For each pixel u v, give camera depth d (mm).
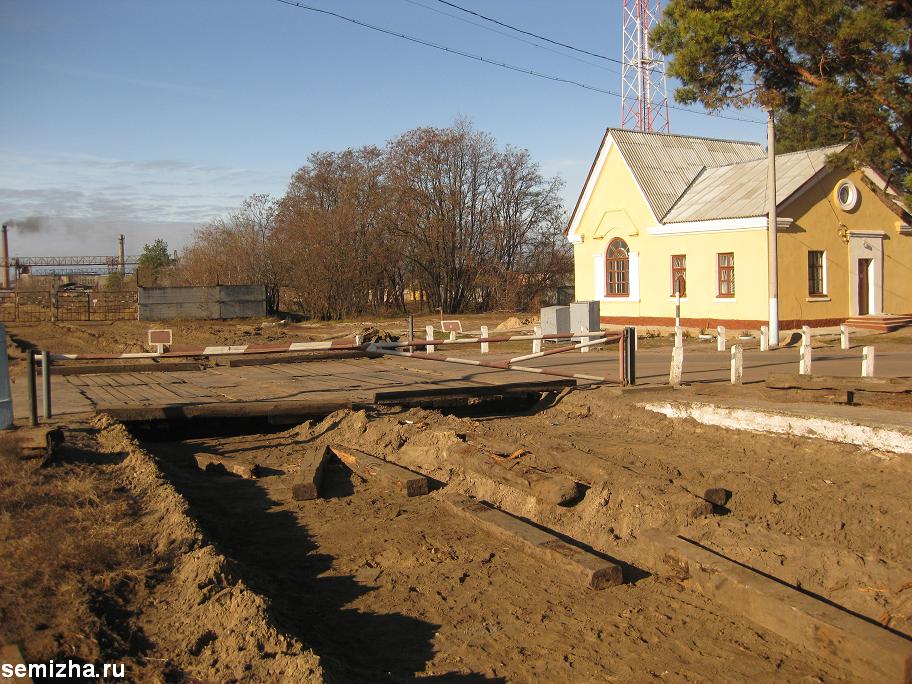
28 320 51031
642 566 6770
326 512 8555
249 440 12172
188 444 12008
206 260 56438
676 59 16797
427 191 54969
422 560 7035
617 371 16422
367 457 10234
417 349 22859
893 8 15383
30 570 5543
